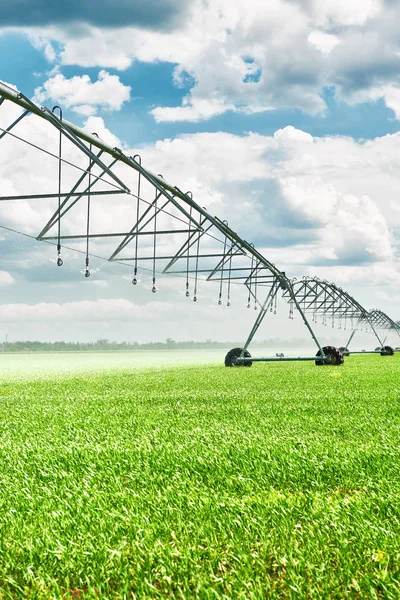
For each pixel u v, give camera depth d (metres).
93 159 13.15
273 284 31.69
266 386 18.17
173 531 4.04
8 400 14.77
